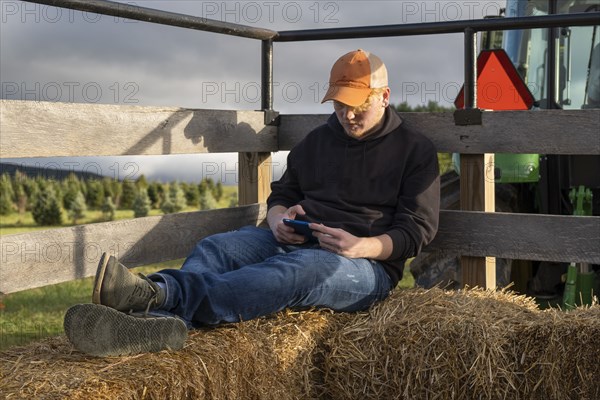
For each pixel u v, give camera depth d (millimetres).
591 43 5469
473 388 3318
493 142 4180
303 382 3375
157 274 3137
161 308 3115
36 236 3367
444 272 5094
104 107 3664
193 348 2957
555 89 5551
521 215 4098
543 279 5508
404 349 3355
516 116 4121
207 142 4309
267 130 4773
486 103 4836
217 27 4250
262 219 4797
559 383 3289
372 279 3617
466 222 4234
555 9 5703
